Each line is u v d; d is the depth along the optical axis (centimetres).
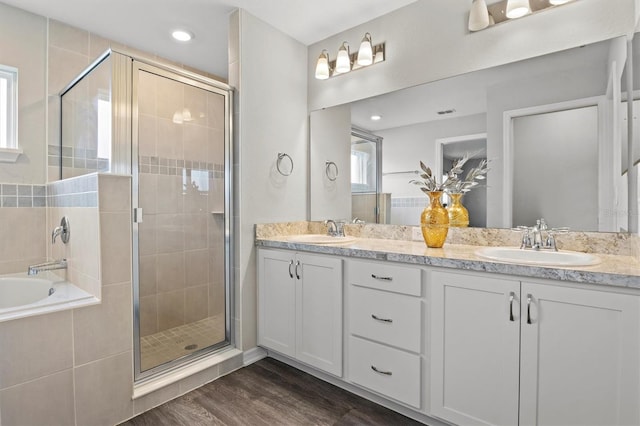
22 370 143
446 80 215
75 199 192
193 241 235
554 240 176
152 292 221
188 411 179
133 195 201
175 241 230
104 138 192
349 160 264
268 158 254
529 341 134
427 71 222
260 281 241
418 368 164
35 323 147
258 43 246
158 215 219
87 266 178
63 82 241
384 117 244
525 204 189
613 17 161
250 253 241
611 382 118
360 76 256
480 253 168
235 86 236
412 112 231
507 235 195
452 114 214
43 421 148
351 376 192
